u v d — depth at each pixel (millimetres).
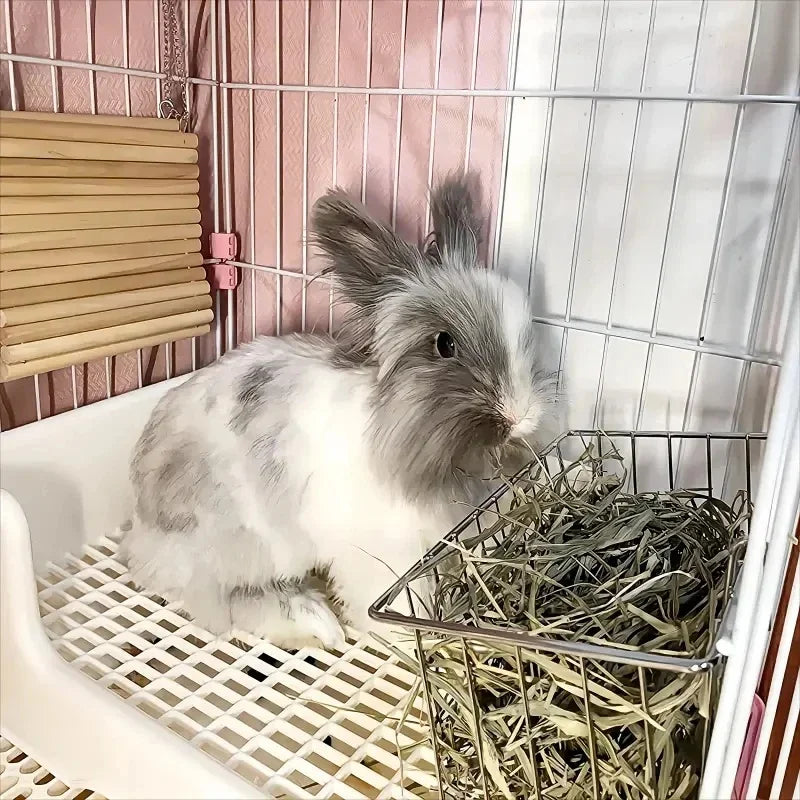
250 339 603
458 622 304
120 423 522
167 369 584
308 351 462
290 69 533
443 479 387
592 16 422
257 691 391
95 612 446
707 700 271
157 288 519
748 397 424
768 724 289
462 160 479
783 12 374
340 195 418
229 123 568
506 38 449
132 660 407
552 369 483
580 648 264
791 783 332
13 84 456
